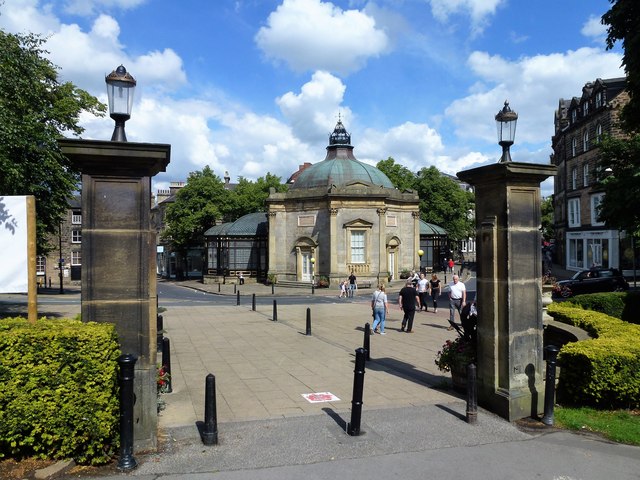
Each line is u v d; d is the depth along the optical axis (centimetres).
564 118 5934
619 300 1678
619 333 975
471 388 757
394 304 2855
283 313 2350
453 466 606
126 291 654
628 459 631
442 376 1069
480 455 639
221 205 6225
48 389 578
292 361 1230
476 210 842
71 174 1972
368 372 1105
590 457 636
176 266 6838
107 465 595
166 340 966
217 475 573
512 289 784
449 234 6375
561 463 618
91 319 646
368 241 4322
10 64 1518
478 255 836
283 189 6819
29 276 696
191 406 839
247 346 1445
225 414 796
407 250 4703
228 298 3444
